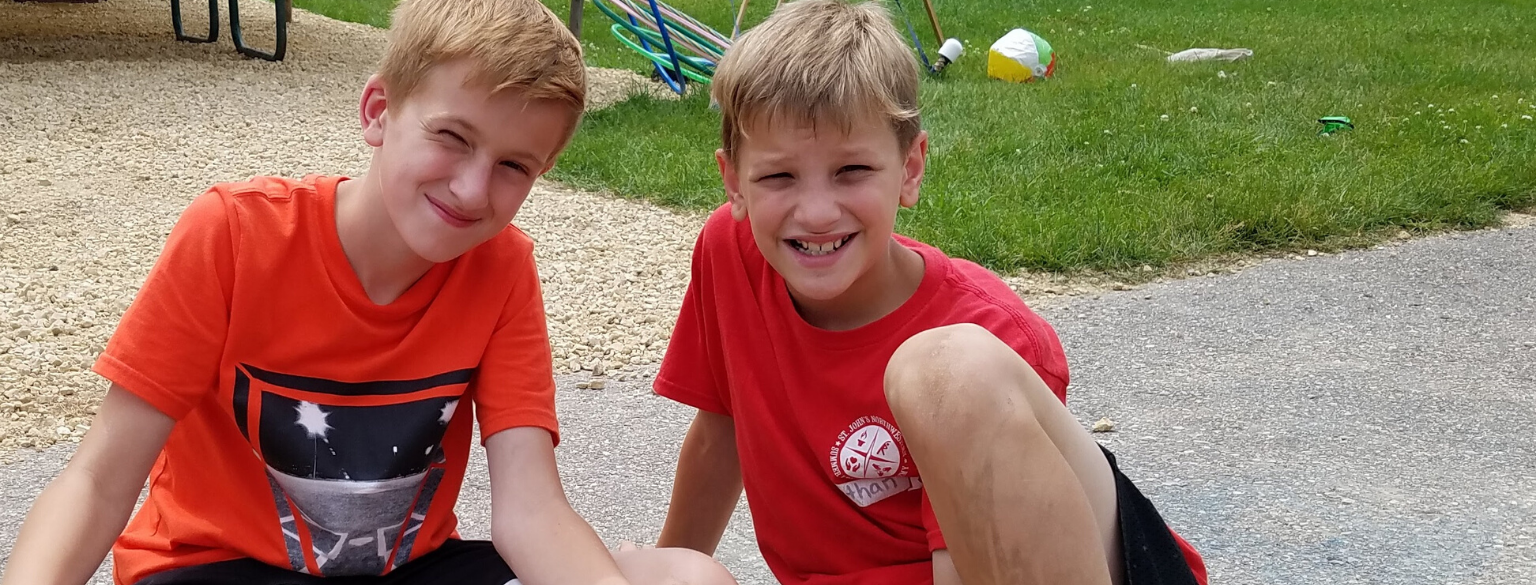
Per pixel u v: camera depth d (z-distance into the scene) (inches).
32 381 140.5
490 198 70.0
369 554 73.9
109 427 68.7
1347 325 169.2
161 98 319.6
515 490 73.8
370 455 73.0
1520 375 150.8
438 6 69.8
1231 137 278.2
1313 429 133.0
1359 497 115.9
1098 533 62.4
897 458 71.3
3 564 98.6
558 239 209.3
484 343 75.6
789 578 79.1
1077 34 505.0
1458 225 220.4
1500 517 111.7
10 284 176.4
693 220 224.4
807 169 69.2
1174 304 177.9
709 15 557.3
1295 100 330.6
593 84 375.6
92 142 271.3
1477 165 250.2
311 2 557.3
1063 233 199.5
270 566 72.5
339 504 72.9
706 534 89.5
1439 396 143.4
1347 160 255.1
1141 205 217.2
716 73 74.2
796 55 68.1
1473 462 124.4
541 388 76.6
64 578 64.7
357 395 73.0
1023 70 386.0
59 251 194.5
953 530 62.5
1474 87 360.8
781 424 75.6
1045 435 60.7
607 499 114.7
